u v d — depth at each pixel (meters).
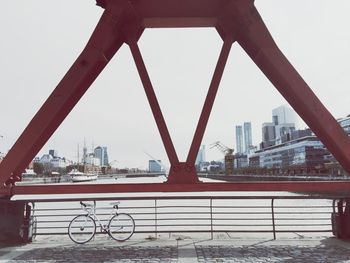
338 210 9.92
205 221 19.69
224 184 8.48
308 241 9.46
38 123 8.34
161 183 8.48
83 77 8.48
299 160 104.69
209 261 7.26
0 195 8.84
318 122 8.38
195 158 8.59
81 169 160.00
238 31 9.24
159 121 8.75
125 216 10.12
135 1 9.41
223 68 9.06
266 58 8.45
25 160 9.44
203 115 8.75
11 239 9.44
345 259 7.36
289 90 8.70
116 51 9.83
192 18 9.57
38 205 27.30
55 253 8.23
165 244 9.19
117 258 7.65
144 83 9.00
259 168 127.00
